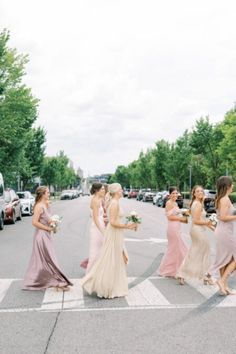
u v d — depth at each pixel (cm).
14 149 3516
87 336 537
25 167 3975
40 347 500
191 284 828
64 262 1085
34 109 3209
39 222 773
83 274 932
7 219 2166
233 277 887
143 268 1001
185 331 555
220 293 753
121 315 626
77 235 1725
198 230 813
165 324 584
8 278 891
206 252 820
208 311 645
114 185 741
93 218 841
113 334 544
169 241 891
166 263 895
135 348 497
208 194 3112
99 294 719
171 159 6619
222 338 530
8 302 696
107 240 729
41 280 774
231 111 4444
